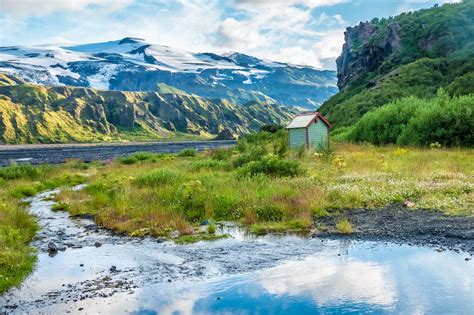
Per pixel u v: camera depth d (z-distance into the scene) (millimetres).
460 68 81125
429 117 40844
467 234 12625
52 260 12539
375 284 9195
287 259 11430
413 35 117312
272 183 21125
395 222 14594
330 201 17984
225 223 16031
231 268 10984
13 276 11070
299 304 8422
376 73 121312
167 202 18922
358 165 27281
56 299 9523
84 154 89500
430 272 9734
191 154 59906
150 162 48406
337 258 11227
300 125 41312
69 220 18516
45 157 80438
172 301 9062
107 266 11766
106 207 20078
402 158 30062
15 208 19016
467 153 32312
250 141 62312
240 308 8445
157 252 12844
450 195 17812
